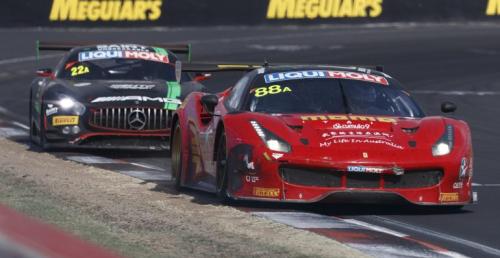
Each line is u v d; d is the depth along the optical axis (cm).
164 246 2420
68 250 2217
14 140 5222
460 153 3058
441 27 11962
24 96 7250
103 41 10456
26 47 9988
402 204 3025
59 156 4538
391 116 3266
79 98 4634
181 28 11581
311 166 2956
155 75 5031
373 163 2950
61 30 11250
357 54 9625
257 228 2684
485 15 12050
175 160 3728
